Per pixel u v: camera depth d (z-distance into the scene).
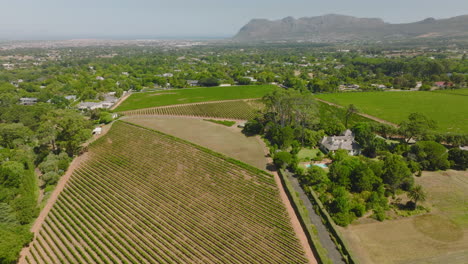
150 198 82.12
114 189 87.38
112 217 74.75
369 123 131.38
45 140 107.50
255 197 80.94
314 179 84.44
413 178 83.12
